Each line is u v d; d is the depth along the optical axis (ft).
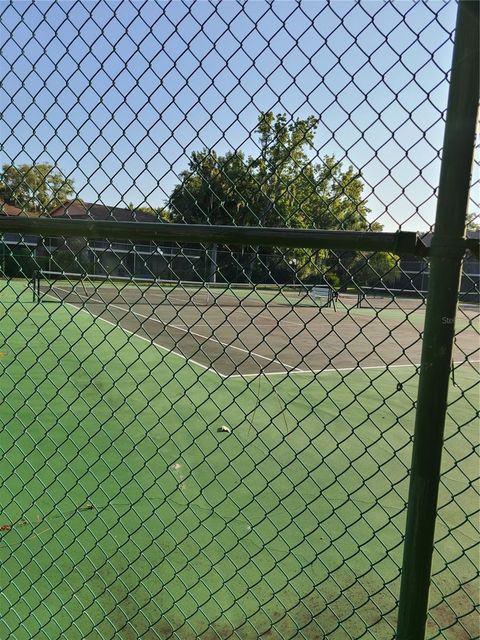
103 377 23.27
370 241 4.40
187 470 13.21
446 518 11.16
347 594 8.48
